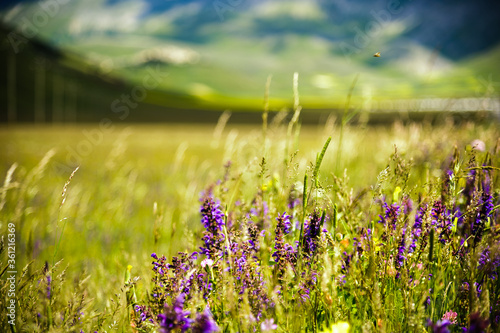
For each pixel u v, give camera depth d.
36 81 96.88
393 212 2.21
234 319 1.81
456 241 2.19
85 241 4.85
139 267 2.93
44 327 1.91
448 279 2.12
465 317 1.90
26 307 2.05
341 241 2.34
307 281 2.06
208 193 2.67
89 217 6.00
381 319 1.88
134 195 7.84
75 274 3.49
